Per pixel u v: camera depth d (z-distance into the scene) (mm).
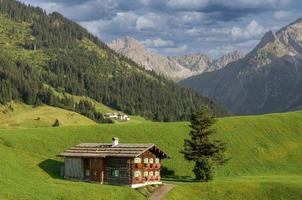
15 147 92188
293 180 92000
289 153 122188
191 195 79125
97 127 112438
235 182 85250
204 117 92812
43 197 62312
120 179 80062
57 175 83625
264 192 81812
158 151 85125
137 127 116938
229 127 129625
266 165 113812
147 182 82562
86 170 83062
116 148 83500
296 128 138000
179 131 119812
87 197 66688
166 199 74625
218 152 92625
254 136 127750
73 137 104250
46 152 94312
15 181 67938
